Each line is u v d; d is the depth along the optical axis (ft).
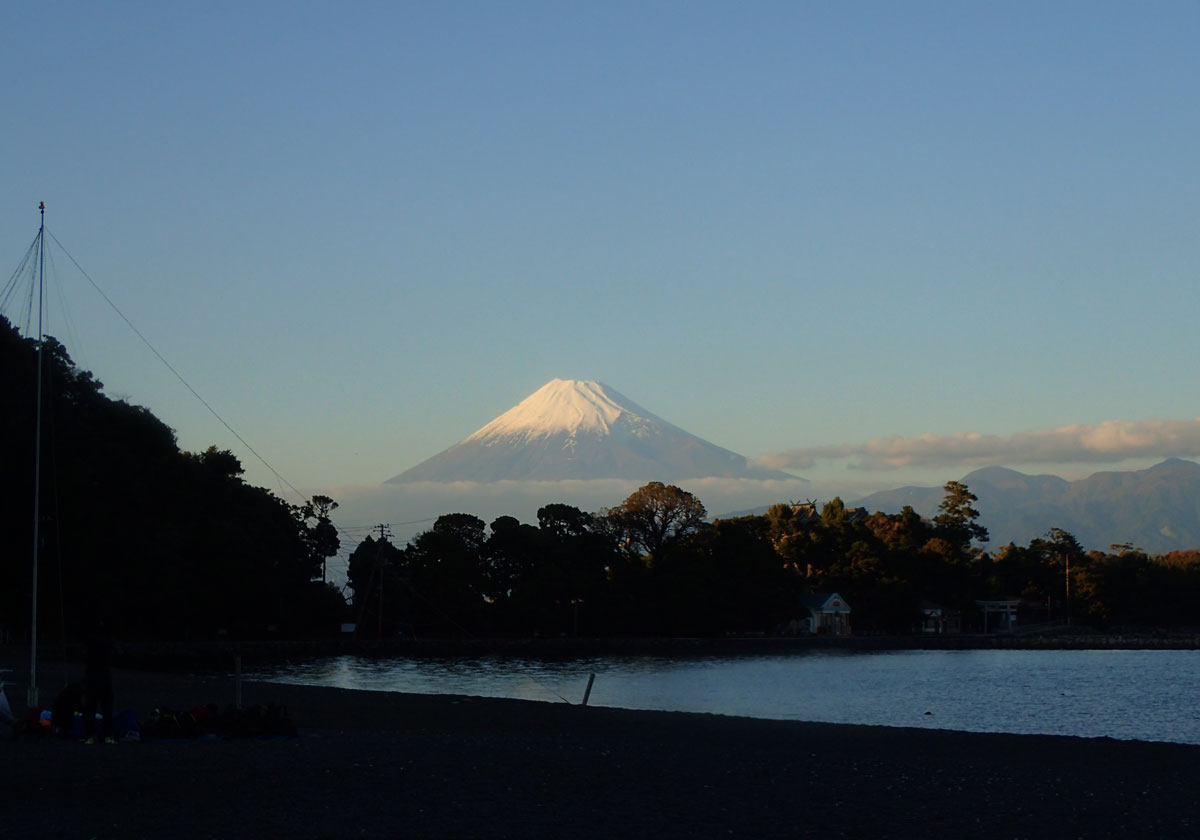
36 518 107.34
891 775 73.56
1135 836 55.52
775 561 422.41
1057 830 56.18
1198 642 435.12
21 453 228.43
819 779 69.87
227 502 328.08
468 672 272.72
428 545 376.07
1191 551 653.71
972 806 61.87
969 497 573.33
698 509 437.99
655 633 398.21
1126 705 196.44
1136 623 522.88
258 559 323.57
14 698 121.19
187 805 54.70
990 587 519.19
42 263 118.21
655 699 201.16
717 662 323.78
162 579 276.00
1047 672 289.12
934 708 188.65
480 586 379.96
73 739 77.00
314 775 63.62
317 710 127.65
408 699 144.25
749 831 53.01
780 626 441.68
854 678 261.24
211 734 80.43
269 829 49.29
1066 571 538.47
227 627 346.74
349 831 49.32
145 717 111.45
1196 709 189.57
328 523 412.57
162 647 300.20
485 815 54.03
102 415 262.67
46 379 232.53
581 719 122.62
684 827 53.16
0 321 232.73
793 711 181.68
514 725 116.57
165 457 277.44
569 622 387.14
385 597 378.73
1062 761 92.02
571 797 59.88
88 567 247.70
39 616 259.39
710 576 401.90
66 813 52.54
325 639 353.51
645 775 68.54
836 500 540.11
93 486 248.32
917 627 475.72
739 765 75.51
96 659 76.18
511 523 401.70
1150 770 87.20
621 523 431.43
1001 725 164.45
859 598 475.72
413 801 56.95
